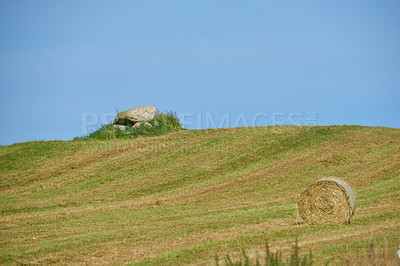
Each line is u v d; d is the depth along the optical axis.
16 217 58.22
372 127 117.38
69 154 103.00
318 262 29.44
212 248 36.38
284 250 33.84
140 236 43.69
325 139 105.19
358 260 26.11
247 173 85.06
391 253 27.53
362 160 87.25
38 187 80.06
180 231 45.19
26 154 103.19
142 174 87.25
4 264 34.44
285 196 67.62
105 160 97.88
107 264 33.41
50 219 56.62
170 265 31.84
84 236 44.97
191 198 70.38
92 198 72.50
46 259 35.44
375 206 55.16
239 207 61.03
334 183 46.38
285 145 102.75
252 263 24.05
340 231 41.25
